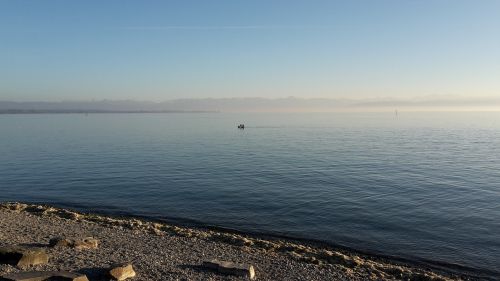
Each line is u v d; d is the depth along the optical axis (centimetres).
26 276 1448
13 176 5469
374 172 5897
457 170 6188
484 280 2220
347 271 2088
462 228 3141
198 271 1811
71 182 5006
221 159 7375
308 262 2227
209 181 5094
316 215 3462
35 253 1695
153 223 3069
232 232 3009
